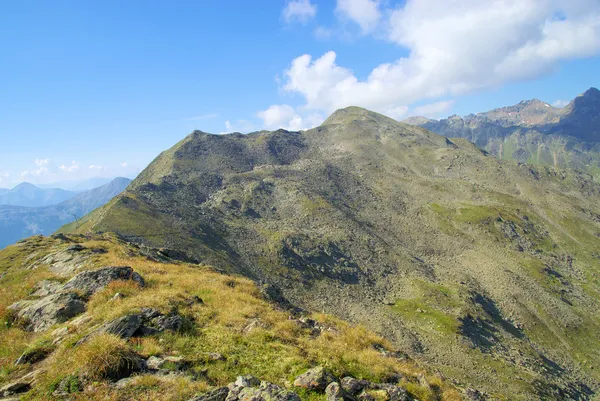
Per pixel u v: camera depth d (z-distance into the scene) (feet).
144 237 404.36
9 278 124.26
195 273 121.80
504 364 328.70
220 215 605.73
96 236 223.30
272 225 611.06
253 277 412.36
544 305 494.18
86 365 46.68
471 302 453.99
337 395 48.34
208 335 65.67
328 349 69.82
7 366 54.65
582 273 630.74
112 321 61.31
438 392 67.00
